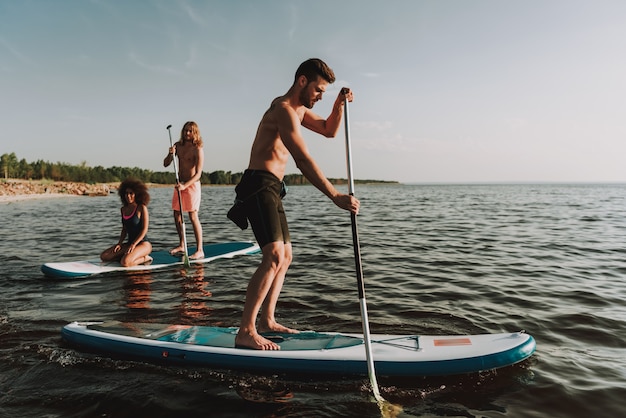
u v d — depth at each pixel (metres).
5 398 2.59
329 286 5.41
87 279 5.74
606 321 4.12
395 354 2.96
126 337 3.32
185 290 5.14
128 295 4.93
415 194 53.34
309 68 3.13
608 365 3.11
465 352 2.96
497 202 30.75
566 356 3.27
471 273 6.27
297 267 6.67
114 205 26.48
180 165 7.14
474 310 4.45
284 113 3.02
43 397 2.61
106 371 2.96
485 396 2.63
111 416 2.41
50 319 4.07
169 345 3.16
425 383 2.78
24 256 7.70
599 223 14.14
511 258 7.56
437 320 4.12
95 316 4.18
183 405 2.52
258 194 3.17
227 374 2.92
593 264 7.00
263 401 2.57
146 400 2.57
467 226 13.18
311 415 2.41
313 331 3.71
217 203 29.91
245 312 3.17
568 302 4.77
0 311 4.33
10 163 77.25
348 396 2.62
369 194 53.56
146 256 6.67
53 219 15.84
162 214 18.55
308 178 2.97
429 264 6.96
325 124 3.57
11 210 21.22
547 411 2.48
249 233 11.53
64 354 3.23
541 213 19.11
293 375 2.90
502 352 2.95
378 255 7.81
